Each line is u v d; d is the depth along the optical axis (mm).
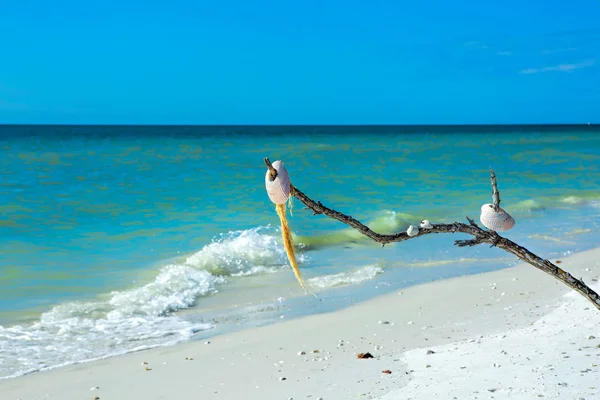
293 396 5918
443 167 35031
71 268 12242
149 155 42531
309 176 29547
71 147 52156
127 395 6367
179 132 125312
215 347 7867
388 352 7176
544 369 5750
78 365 7371
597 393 5000
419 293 10117
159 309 9703
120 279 11477
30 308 9688
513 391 5238
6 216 17750
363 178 28969
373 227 16859
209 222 17234
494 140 79562
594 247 13656
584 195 23469
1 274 11688
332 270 12117
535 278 10656
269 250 13055
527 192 24422
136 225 16766
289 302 9984
